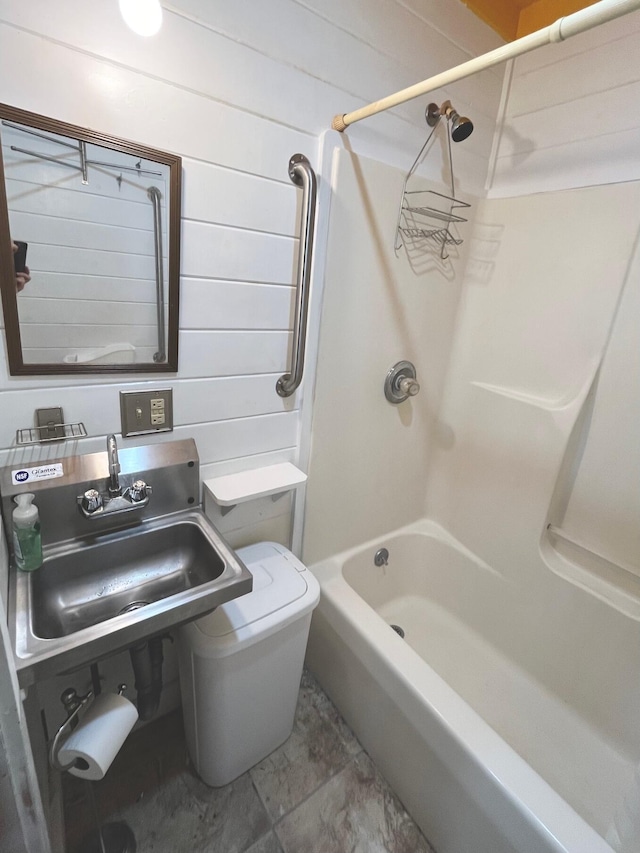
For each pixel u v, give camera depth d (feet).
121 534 3.36
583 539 4.74
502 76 4.79
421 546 6.14
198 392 3.61
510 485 5.16
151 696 3.58
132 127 2.73
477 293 5.28
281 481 4.03
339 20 3.38
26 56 2.33
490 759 3.06
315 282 3.90
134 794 3.90
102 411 3.18
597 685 4.38
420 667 3.75
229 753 3.84
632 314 4.06
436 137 4.39
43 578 3.03
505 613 5.28
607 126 4.07
